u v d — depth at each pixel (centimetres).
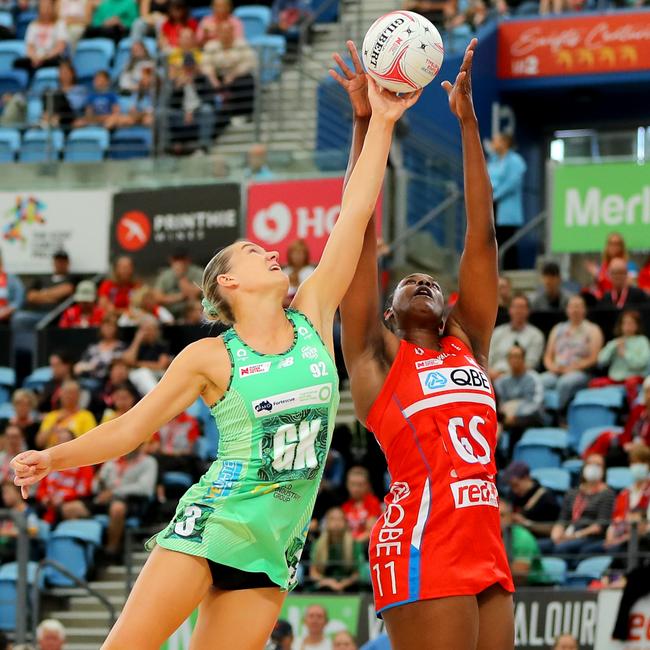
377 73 1670
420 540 1612
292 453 1487
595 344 4231
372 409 1683
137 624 1438
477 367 1702
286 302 4397
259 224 4953
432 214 4953
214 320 1565
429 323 1722
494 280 1753
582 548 3412
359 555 3562
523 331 4309
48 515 4053
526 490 3584
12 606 3844
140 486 4006
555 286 4494
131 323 4806
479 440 1653
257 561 1475
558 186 4591
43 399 4512
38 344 4850
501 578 1619
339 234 1611
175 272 4956
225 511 1470
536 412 4044
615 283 4391
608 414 4088
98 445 1454
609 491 3516
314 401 1501
